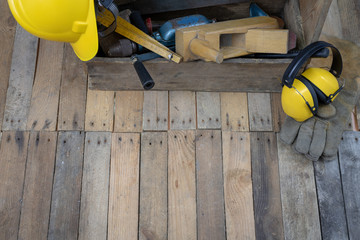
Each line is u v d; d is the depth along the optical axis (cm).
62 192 173
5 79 191
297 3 185
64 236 167
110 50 162
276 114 192
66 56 199
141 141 183
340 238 172
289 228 174
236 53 166
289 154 185
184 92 193
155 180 178
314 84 156
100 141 182
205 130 187
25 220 168
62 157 178
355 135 191
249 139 187
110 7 133
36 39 201
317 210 177
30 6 131
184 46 158
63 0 130
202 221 173
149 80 138
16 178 174
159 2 190
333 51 158
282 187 180
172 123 187
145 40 159
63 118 185
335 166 184
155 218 172
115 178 177
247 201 177
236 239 171
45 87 191
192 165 181
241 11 200
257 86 188
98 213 171
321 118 174
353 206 177
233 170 181
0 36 201
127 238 169
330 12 216
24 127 182
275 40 163
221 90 192
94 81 181
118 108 188
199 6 194
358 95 181
